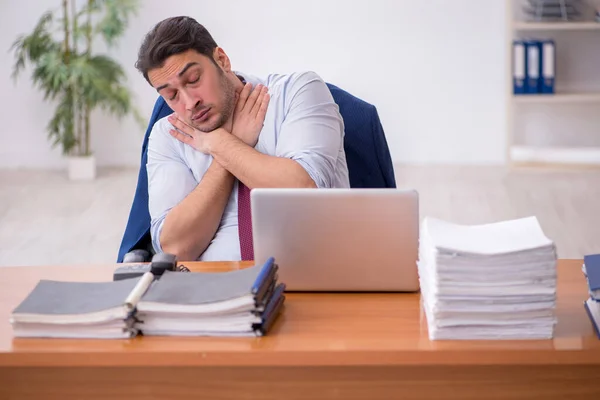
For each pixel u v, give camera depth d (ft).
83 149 23.89
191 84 7.98
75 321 5.36
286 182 7.97
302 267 6.24
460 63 23.32
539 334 5.26
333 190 6.12
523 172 22.52
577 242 15.99
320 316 5.77
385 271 6.21
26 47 21.65
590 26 21.66
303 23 23.45
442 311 5.24
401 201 6.08
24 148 24.07
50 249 16.19
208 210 8.13
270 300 5.62
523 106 23.50
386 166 9.14
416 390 5.31
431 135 23.72
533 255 5.18
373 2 23.21
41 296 5.65
